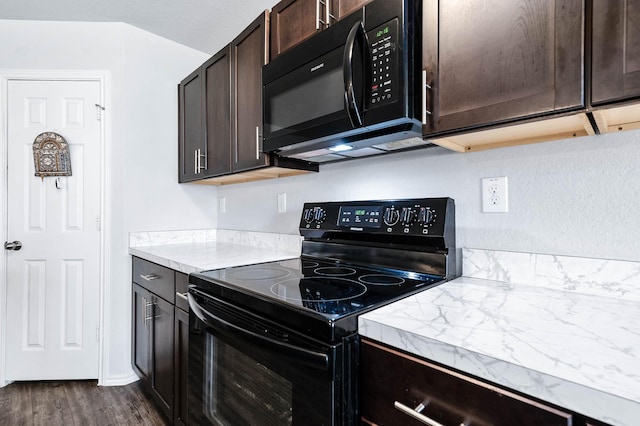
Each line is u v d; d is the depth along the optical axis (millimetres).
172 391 1591
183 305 1483
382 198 1473
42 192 2109
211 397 1191
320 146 1303
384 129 1058
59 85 2113
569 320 730
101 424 1706
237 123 1737
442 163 1274
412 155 1369
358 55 1024
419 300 896
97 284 2146
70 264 2139
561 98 733
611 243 925
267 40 1494
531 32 776
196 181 2268
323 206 1553
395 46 959
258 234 2176
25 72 2072
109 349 2113
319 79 1172
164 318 1677
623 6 656
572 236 988
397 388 698
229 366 1108
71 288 2137
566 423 484
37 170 2072
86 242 2141
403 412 686
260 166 1577
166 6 1946
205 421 1207
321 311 799
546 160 1034
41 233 2109
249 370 1014
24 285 2098
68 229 2131
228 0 1889
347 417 754
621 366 513
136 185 2213
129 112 2184
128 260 2166
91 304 2143
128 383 2131
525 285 1057
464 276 1191
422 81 965
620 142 910
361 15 1041
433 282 1090
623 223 907
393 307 835
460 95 894
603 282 928
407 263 1231
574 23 713
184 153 2297
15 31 2072
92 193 2143
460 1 894
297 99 1264
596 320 730
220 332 1061
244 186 2316
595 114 754
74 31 2113
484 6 851
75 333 2139
